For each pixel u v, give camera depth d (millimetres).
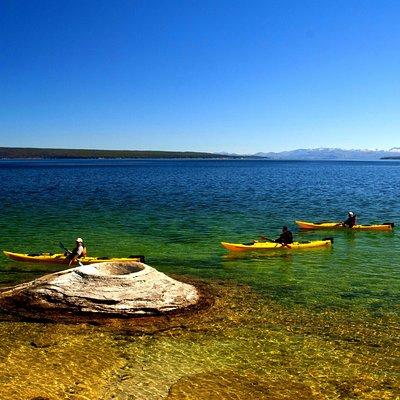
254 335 14242
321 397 10727
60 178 108438
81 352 12875
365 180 106312
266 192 70250
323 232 34625
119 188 78188
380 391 11023
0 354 12656
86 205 50719
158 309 15711
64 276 16609
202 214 43625
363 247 28625
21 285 17828
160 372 11805
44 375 11531
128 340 13734
